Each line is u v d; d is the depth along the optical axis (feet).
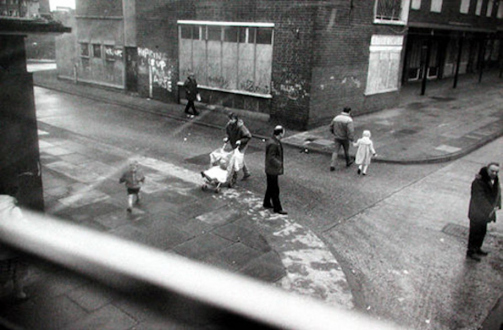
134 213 27.86
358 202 32.71
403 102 72.38
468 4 104.01
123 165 37.65
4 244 17.38
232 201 31.17
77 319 17.42
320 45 50.62
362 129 53.98
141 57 71.20
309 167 40.75
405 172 40.22
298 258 23.63
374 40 59.52
